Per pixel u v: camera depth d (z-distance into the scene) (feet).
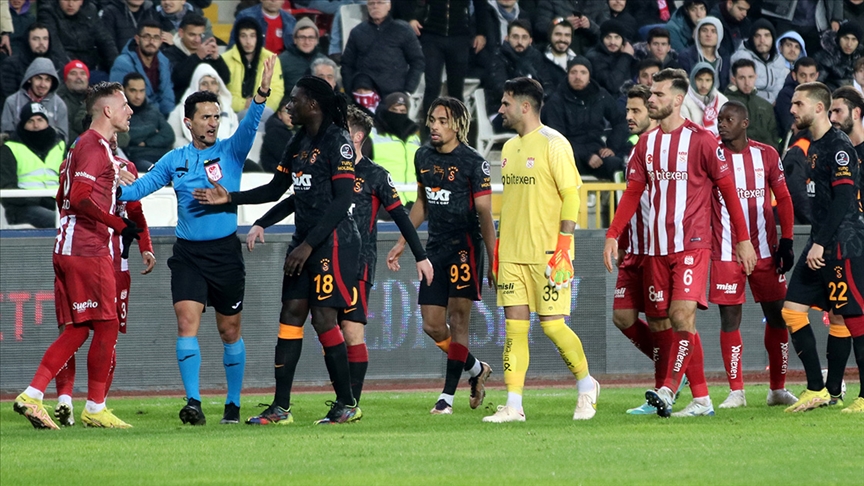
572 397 102.01
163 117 145.79
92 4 154.71
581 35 172.45
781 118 163.32
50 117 140.56
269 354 119.55
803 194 127.75
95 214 74.43
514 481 49.52
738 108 89.04
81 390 118.62
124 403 102.27
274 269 119.44
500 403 99.14
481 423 76.54
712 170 76.95
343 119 74.79
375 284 121.49
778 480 49.80
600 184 136.05
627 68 165.37
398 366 122.31
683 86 77.56
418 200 92.68
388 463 55.31
